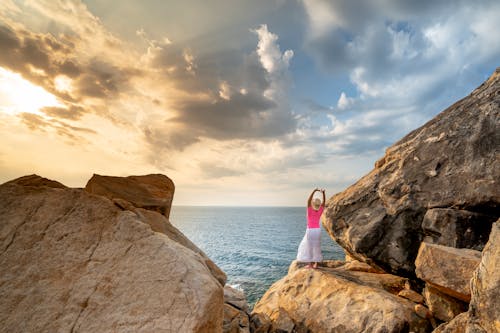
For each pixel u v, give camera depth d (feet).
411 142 28.12
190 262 9.43
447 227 20.48
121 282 8.82
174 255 9.24
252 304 85.97
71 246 9.72
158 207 19.08
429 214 21.84
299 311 21.20
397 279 23.61
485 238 19.25
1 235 9.80
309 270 25.73
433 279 15.65
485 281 10.30
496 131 21.30
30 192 10.85
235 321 17.44
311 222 27.20
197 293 8.26
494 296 9.62
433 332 14.07
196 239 282.77
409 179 24.95
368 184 28.32
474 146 22.07
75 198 10.77
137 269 9.04
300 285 24.16
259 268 144.97
